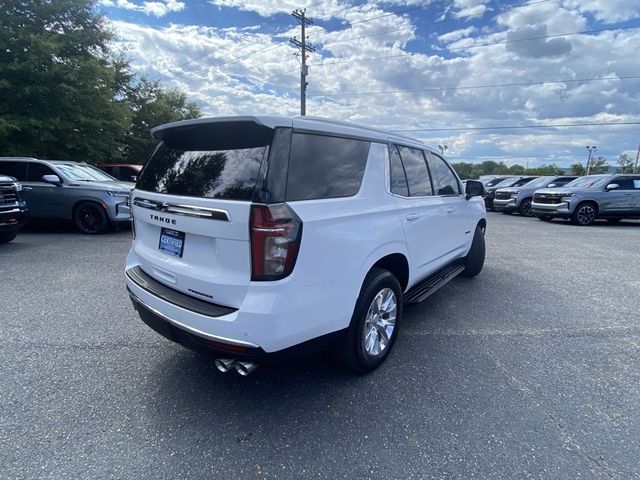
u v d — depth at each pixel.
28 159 8.80
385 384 2.83
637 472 2.02
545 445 2.22
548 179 16.47
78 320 3.87
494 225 12.52
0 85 11.63
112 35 14.52
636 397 2.72
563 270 6.31
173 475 1.96
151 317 2.60
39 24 13.02
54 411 2.44
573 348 3.46
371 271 2.90
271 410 2.51
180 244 2.52
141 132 26.53
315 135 2.46
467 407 2.57
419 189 3.64
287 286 2.13
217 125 2.36
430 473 2.00
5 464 2.00
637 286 5.41
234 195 2.17
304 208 2.23
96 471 1.97
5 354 3.16
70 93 13.20
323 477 1.97
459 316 4.21
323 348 2.51
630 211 12.82
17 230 7.33
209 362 3.08
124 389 2.70
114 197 8.72
